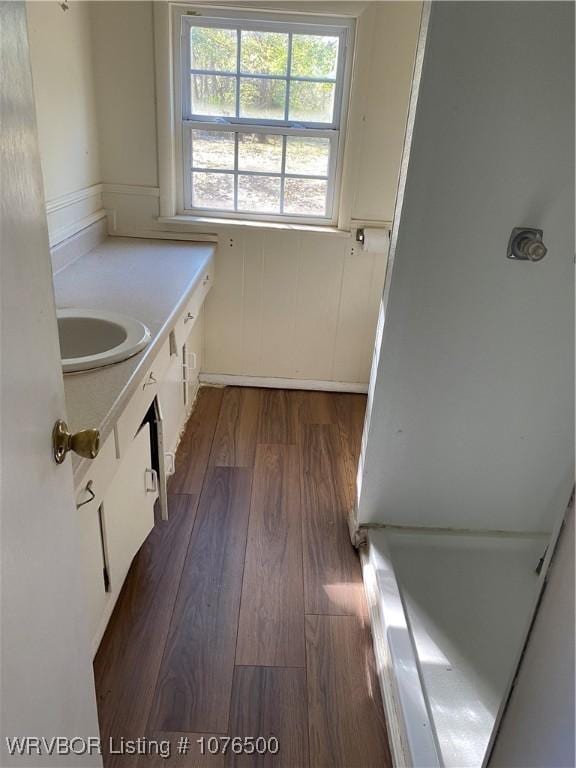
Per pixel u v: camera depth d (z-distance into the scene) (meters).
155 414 1.75
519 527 2.06
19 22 0.61
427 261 1.61
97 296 2.01
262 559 1.99
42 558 0.76
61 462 0.81
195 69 2.65
